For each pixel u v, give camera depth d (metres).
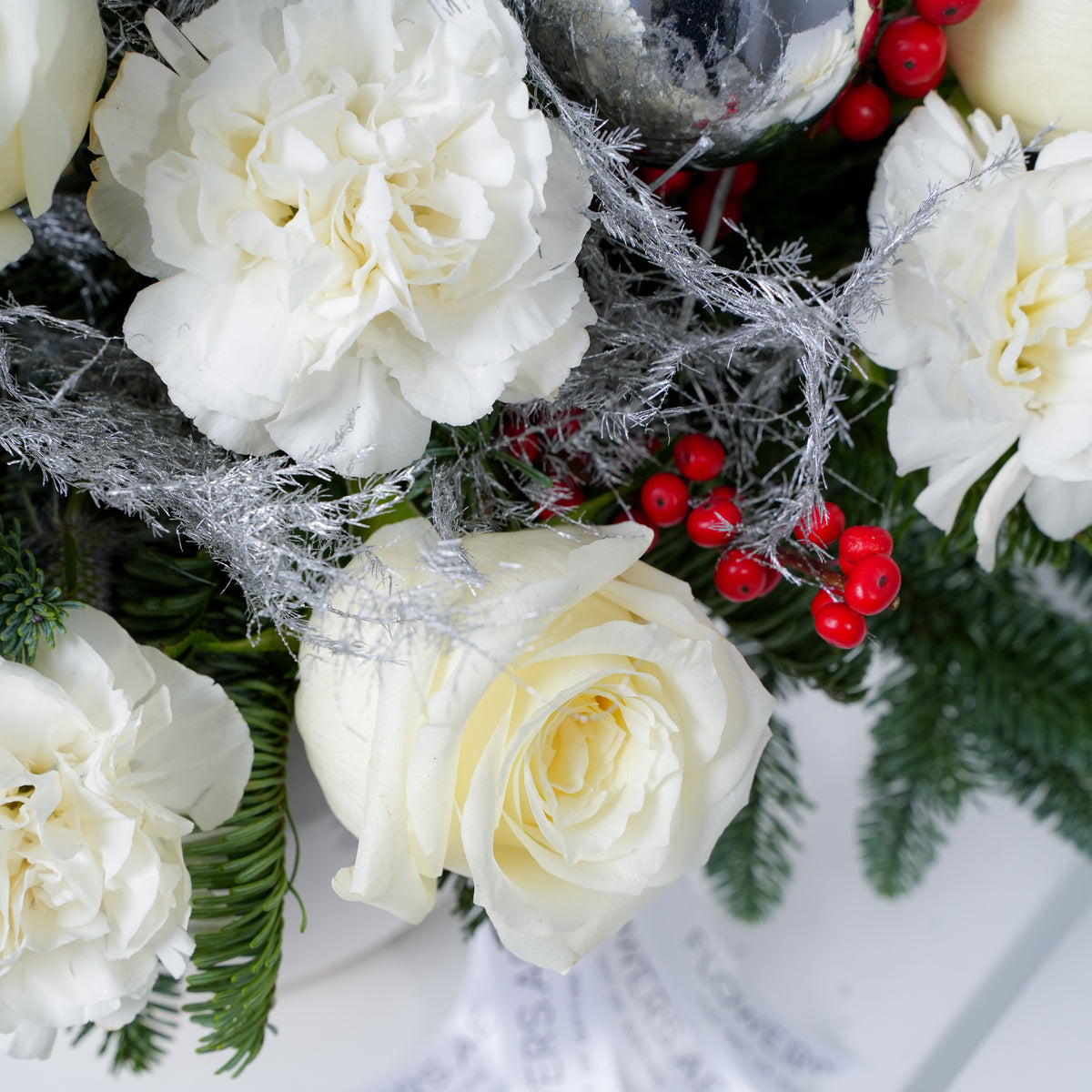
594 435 0.40
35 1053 0.37
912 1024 0.52
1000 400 0.38
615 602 0.37
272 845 0.39
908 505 0.42
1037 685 0.47
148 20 0.34
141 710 0.36
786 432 0.40
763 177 0.42
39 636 0.36
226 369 0.35
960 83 0.40
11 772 0.35
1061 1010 0.52
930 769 0.48
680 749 0.37
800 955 0.54
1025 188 0.37
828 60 0.36
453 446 0.39
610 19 0.36
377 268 0.35
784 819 0.57
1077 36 0.38
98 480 0.36
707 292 0.37
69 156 0.34
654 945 0.50
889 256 0.37
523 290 0.36
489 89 0.34
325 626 0.36
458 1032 0.48
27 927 0.36
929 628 0.48
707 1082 0.49
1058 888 0.55
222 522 0.36
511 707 0.35
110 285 0.40
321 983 0.50
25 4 0.33
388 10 0.34
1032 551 0.42
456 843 0.37
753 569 0.39
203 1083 0.48
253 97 0.34
